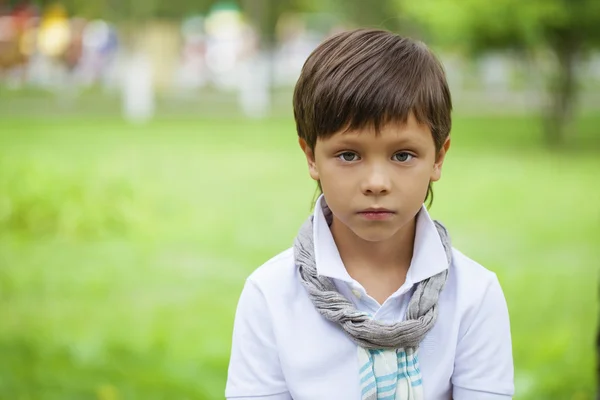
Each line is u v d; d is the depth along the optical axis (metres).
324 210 1.86
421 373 1.76
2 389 4.15
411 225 1.82
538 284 6.32
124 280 6.64
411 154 1.67
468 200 10.02
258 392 1.83
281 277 1.84
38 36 23.75
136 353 4.73
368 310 1.78
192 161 13.31
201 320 5.55
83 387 4.17
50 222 8.12
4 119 18.55
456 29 14.95
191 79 27.41
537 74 16.42
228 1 34.56
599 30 14.55
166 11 27.61
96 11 26.86
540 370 4.32
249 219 9.11
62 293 6.24
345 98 1.63
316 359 1.76
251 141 16.20
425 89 1.67
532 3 14.24
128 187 8.98
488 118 20.47
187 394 4.10
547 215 9.23
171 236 8.23
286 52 32.72
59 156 13.02
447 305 1.81
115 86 24.53
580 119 19.41
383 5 30.17
